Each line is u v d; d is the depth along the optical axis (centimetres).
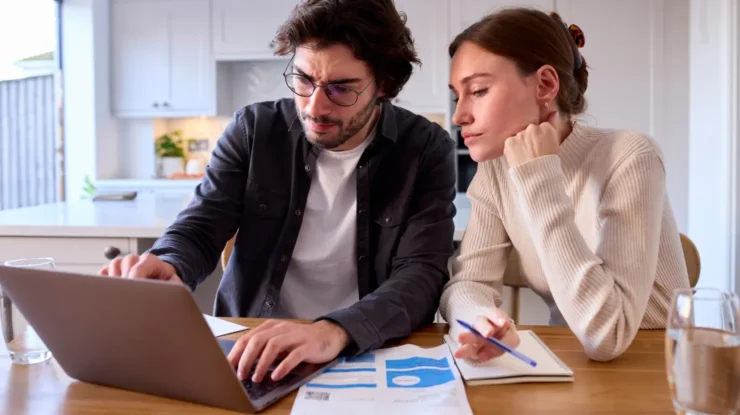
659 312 112
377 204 137
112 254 201
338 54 114
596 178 111
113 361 78
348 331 92
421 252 126
